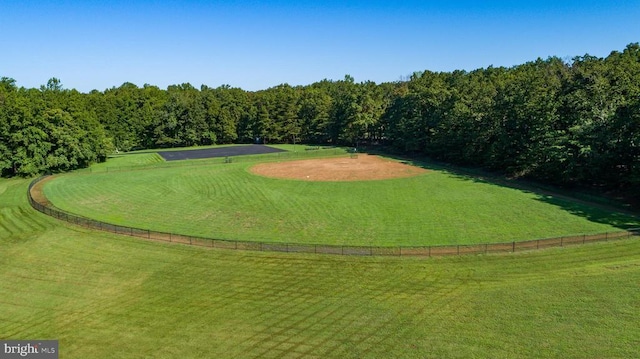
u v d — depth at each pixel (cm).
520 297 2622
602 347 2083
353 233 4128
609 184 5491
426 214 4781
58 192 6228
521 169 6881
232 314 2523
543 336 2195
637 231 3762
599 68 6362
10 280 3108
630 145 4947
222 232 4225
